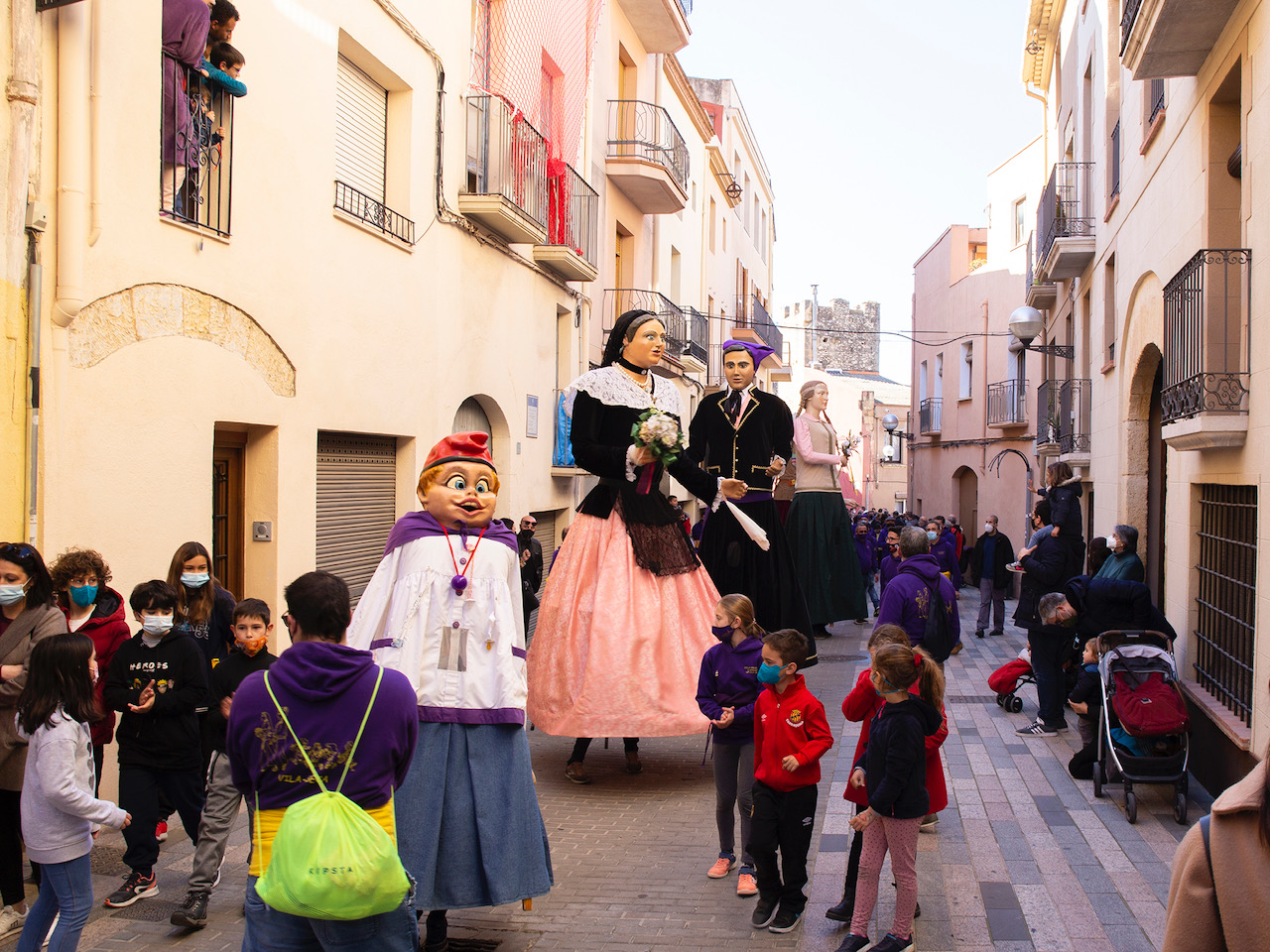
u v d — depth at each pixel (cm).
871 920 477
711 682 532
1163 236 933
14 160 543
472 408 1264
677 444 707
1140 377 1096
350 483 958
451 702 448
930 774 476
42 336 566
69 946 396
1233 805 187
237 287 741
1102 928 463
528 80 1320
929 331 3216
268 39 780
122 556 628
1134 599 747
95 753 563
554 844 596
